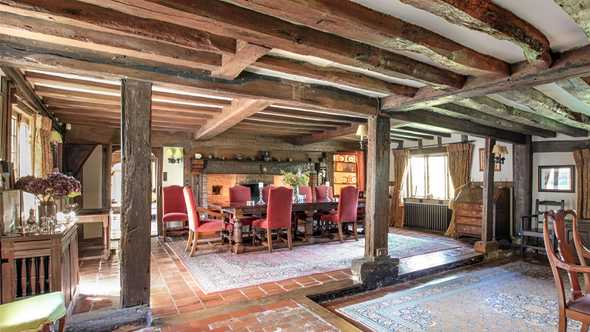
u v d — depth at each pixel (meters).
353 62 2.51
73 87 3.60
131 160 2.60
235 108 4.29
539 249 5.79
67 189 2.80
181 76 2.75
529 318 3.15
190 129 6.89
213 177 7.81
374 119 4.08
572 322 3.05
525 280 4.34
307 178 6.94
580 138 5.86
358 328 2.91
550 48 2.48
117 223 8.34
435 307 3.41
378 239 4.10
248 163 8.02
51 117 4.96
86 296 3.36
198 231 5.13
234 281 3.88
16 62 2.19
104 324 2.53
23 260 2.35
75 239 3.23
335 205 6.34
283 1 1.64
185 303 3.24
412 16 2.05
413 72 2.82
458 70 2.71
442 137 7.88
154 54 2.39
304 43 2.19
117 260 4.84
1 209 2.37
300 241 6.04
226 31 1.99
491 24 1.88
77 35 2.13
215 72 2.80
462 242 6.35
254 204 5.87
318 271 4.29
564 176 6.05
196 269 4.36
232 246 5.47
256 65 2.69
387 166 4.18
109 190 6.60
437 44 2.31
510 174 6.75
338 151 9.11
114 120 5.81
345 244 5.92
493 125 5.39
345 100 3.78
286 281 3.90
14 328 1.73
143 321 2.64
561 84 3.12
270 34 2.03
